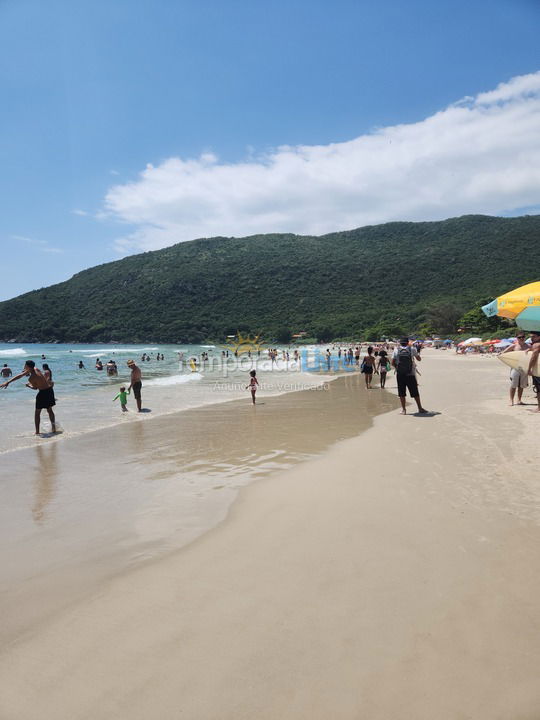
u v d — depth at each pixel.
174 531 4.47
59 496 5.69
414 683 2.31
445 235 156.00
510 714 2.10
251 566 3.61
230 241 180.00
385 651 2.54
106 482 6.25
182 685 2.37
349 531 4.18
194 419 11.37
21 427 10.70
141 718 2.17
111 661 2.57
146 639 2.75
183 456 7.61
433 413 10.38
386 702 2.20
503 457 6.34
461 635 2.65
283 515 4.68
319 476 5.98
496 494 4.95
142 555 3.95
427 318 94.12
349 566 3.52
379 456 6.79
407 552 3.70
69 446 8.58
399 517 4.44
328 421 10.48
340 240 175.62
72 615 3.05
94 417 12.04
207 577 3.47
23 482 6.30
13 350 76.00
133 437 9.30
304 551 3.82
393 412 11.15
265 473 6.41
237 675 2.41
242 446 8.19
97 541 4.31
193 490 5.77
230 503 5.21
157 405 14.27
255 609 3.00
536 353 9.48
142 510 5.12
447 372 23.52
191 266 151.75
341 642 2.63
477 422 8.94
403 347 10.47
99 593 3.33
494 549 3.69
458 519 4.32
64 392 18.50
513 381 11.02
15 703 2.29
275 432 9.36
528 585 3.14
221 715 2.17
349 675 2.38
